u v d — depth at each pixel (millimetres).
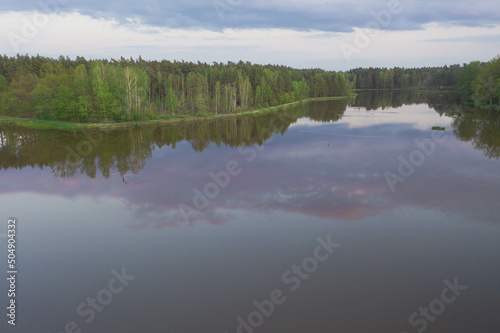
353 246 24234
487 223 27125
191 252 24016
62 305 18734
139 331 16484
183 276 21156
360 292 19141
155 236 26547
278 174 41875
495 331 15930
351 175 40656
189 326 16859
